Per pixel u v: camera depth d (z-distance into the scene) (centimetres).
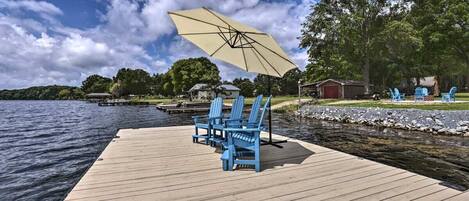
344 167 359
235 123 452
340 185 288
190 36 470
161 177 317
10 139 1306
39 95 12369
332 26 2905
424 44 2883
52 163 809
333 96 3347
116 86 8131
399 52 2867
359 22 2783
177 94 6631
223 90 5394
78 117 2695
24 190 582
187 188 280
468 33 2619
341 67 3253
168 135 650
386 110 1432
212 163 381
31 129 1720
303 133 1262
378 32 2842
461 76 4147
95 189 277
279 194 262
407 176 319
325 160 398
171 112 3011
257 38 442
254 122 396
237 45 471
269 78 527
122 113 3183
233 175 324
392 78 3616
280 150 472
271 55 475
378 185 289
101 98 8975
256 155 339
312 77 5038
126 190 274
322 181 301
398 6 2906
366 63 2945
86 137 1340
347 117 1686
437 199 251
